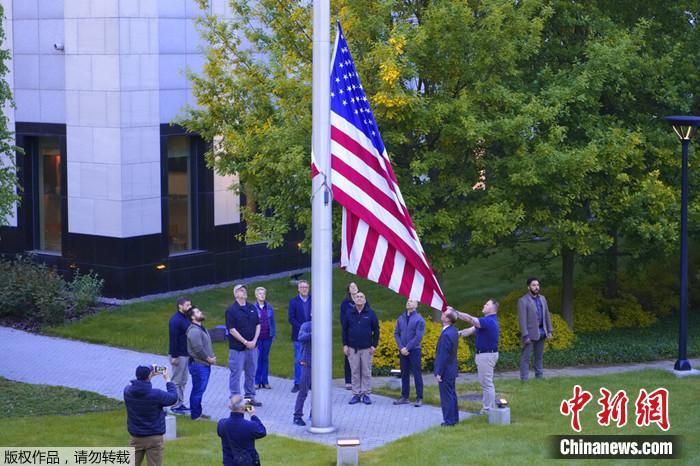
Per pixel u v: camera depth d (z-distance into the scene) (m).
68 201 27.81
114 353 22.12
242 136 20.98
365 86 19.89
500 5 20.31
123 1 26.59
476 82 20.53
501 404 15.96
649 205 22.48
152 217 27.73
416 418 16.77
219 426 11.49
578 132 22.75
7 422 16.16
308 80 20.56
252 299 27.70
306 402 18.09
